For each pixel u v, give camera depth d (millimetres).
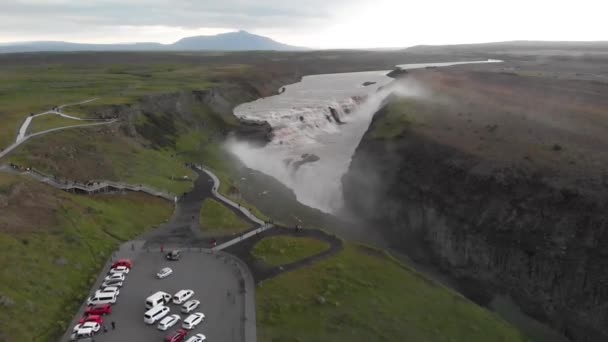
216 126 144500
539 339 54312
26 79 168125
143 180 83500
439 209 77188
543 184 67562
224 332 42844
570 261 57469
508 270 63875
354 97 186625
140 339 41031
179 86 165375
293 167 115500
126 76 193250
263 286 51406
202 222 69312
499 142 87625
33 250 49719
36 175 69125
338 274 55562
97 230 60750
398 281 56750
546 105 118875
